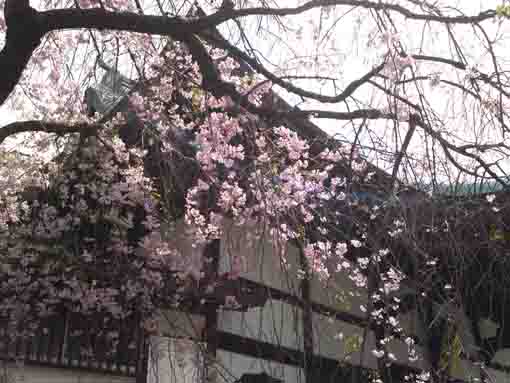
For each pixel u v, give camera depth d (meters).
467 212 4.75
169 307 6.37
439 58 4.48
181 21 4.72
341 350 8.07
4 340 5.68
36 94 6.38
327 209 5.18
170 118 6.00
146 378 6.28
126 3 5.57
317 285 7.80
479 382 6.60
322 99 4.54
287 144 5.12
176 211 6.35
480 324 8.80
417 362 8.98
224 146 5.24
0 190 6.28
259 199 5.07
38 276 6.15
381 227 4.81
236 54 4.80
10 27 4.39
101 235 6.54
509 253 5.16
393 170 4.40
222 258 6.65
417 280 4.93
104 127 6.29
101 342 6.11
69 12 4.55
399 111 4.43
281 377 6.87
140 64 5.76
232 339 6.80
